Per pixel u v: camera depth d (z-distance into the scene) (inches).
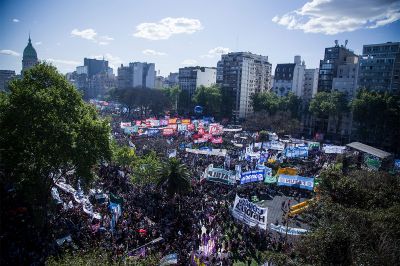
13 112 1545.3
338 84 5915.4
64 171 1769.2
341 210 1074.1
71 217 1599.4
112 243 1364.4
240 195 2183.8
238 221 1755.7
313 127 5964.6
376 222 967.6
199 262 1294.3
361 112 4510.3
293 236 1542.8
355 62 6387.8
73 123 1657.2
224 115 7022.6
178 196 2050.9
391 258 818.2
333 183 1380.4
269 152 3304.6
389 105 4288.9
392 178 1550.2
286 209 2037.4
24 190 1540.4
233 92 7509.8
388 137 4534.9
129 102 7829.7
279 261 980.6
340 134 5506.9
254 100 6230.3
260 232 1625.2
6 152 1539.1
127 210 1718.8
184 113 7667.3
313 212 1334.9
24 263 1200.2
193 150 2787.9
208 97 6707.7
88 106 1916.8
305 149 2962.6
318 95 5433.1
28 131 1521.9
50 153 1535.4
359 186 1357.0
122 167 2576.3
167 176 1947.6
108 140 1817.2
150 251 1219.2
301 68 7357.3
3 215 1509.6
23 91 1571.1
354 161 2743.6
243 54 7308.1
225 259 1354.6
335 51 6082.7
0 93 1743.4
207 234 1596.9
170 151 2881.4
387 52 5103.3
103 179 2309.3
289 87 7308.1
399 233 935.0
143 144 3366.1
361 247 873.5
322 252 885.8
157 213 1792.6
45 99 1579.7
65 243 1302.9
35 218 1472.7
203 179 2313.0
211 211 1865.2
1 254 1235.2
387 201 1251.8
